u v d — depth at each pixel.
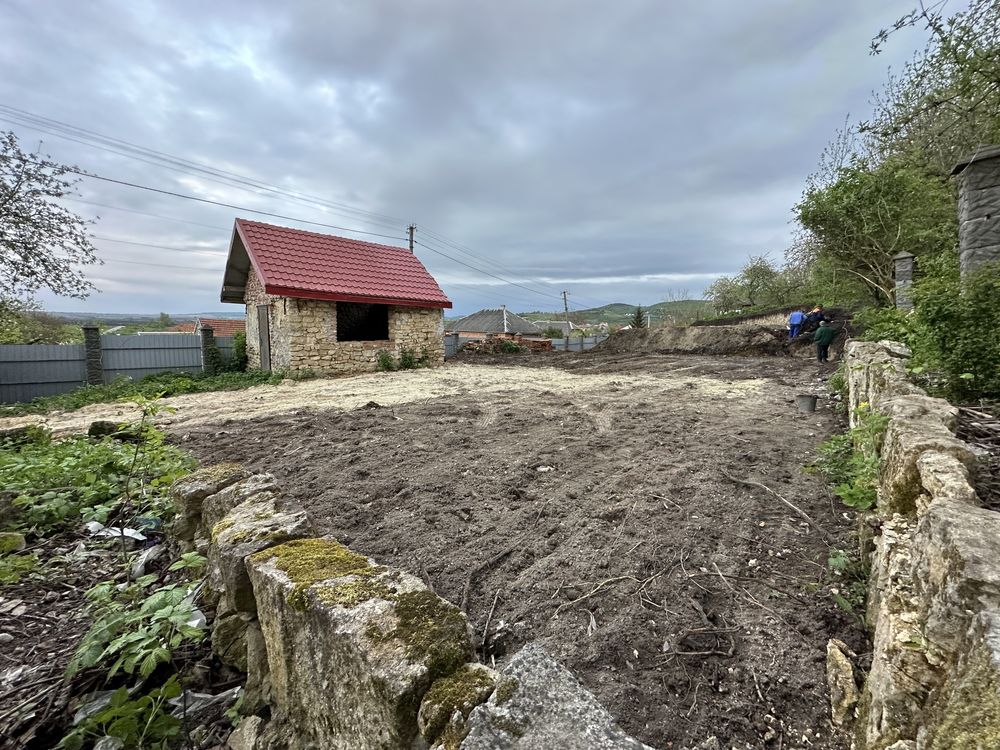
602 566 2.52
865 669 1.72
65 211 11.80
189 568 2.56
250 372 12.94
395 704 1.09
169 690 1.60
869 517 2.30
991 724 0.72
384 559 2.67
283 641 1.59
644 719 1.60
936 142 6.60
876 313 8.29
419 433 5.54
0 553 2.71
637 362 15.32
